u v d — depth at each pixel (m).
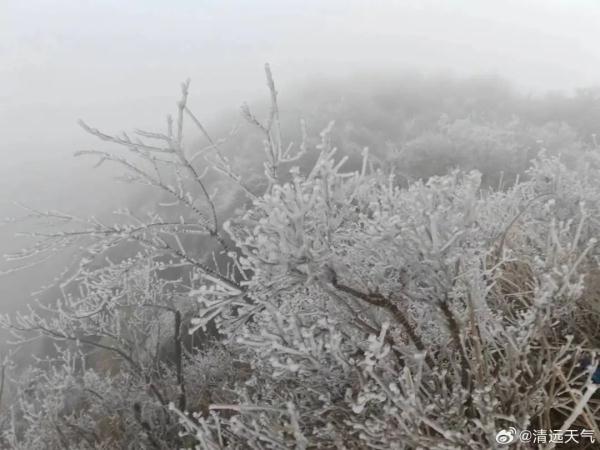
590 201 2.53
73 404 5.41
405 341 2.15
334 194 1.78
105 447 4.16
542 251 2.38
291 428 1.51
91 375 4.70
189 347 6.14
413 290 1.76
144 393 4.38
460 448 1.33
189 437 3.53
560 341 1.98
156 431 3.93
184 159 2.49
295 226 1.55
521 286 2.36
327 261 1.66
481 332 1.72
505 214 2.48
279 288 1.75
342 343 2.05
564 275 1.54
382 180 2.16
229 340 2.06
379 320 2.01
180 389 3.95
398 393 1.34
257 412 2.00
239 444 1.98
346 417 1.76
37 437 4.36
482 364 1.57
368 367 1.37
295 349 1.64
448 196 1.91
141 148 2.45
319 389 1.83
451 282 1.65
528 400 1.51
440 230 1.68
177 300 5.57
